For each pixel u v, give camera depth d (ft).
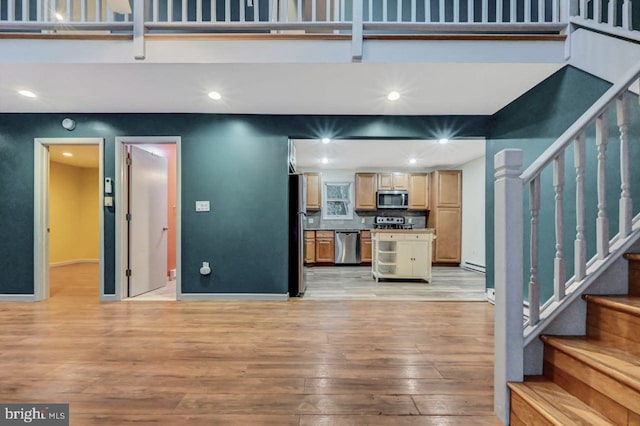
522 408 4.47
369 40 8.11
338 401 5.29
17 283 11.75
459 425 4.70
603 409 3.92
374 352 7.25
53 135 11.77
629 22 6.61
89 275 17.76
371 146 16.83
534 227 4.90
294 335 8.29
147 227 13.29
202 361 6.75
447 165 22.74
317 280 16.81
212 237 11.92
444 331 8.65
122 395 5.44
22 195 11.76
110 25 8.14
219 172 11.93
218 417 4.85
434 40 8.09
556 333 4.97
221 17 11.40
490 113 11.80
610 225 7.07
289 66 8.24
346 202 24.50
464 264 21.91
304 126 11.98
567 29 7.98
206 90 9.73
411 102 10.75
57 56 7.99
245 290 11.94
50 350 7.29
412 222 24.43
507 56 8.06
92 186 24.29
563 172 4.90
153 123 11.84
